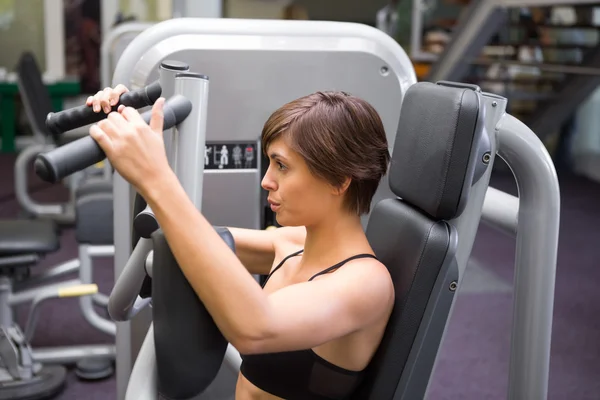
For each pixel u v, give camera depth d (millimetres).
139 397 1069
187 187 1025
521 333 1326
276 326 929
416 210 1146
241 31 1650
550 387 2773
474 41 5645
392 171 1190
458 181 1050
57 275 2975
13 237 2691
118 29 3512
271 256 1337
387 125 1767
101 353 2828
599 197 5906
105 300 2938
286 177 1058
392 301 1086
